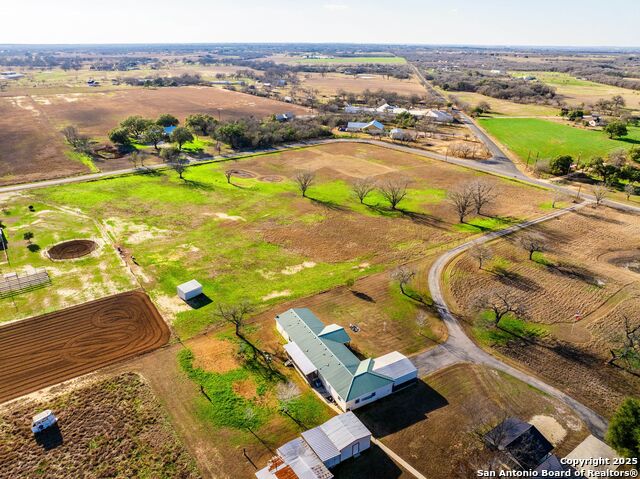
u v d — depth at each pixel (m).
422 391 46.53
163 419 42.34
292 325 54.03
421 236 82.81
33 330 54.59
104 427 41.44
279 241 79.75
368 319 58.19
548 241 81.06
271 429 41.66
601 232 85.31
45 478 36.56
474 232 84.50
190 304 60.59
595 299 63.28
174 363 49.62
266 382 47.25
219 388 46.16
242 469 37.66
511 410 44.09
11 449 39.03
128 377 47.41
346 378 45.22
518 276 69.06
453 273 69.50
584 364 50.59
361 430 39.50
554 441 40.62
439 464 38.47
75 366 49.09
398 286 65.75
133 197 98.25
